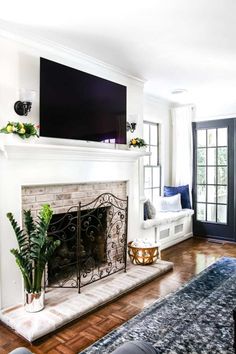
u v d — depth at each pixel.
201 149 5.29
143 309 2.61
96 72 3.27
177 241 4.94
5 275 2.44
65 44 2.78
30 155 2.55
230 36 2.62
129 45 2.81
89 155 3.07
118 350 0.96
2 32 2.39
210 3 2.09
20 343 2.10
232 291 2.98
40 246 2.35
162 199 4.88
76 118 2.92
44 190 2.77
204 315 2.49
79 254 2.85
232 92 4.51
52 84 2.69
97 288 2.88
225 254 4.31
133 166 3.77
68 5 2.11
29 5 2.10
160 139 5.15
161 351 2.00
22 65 2.56
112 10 2.18
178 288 3.05
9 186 2.44
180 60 3.20
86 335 2.21
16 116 2.52
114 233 3.56
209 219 5.30
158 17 2.28
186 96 4.77
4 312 2.38
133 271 3.35
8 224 2.45
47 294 2.75
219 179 5.14
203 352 1.99
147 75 3.72
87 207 3.19
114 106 3.37
